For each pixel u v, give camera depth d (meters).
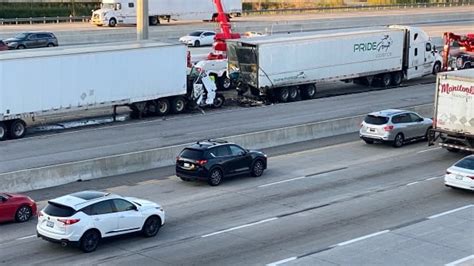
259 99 49.94
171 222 25.77
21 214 25.84
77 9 95.12
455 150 36.66
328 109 47.19
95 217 22.72
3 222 25.52
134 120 44.44
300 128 39.62
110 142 38.09
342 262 22.03
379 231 24.95
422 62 58.25
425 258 22.59
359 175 32.31
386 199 28.69
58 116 45.12
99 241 22.94
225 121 43.69
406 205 27.92
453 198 28.92
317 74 51.25
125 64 42.94
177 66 45.53
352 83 57.91
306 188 30.17
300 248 23.20
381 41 54.88
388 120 37.72
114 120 44.16
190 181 31.11
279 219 26.11
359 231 24.89
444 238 24.39
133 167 33.12
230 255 22.50
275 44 48.97
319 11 106.81
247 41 49.31
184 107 46.62
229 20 84.50
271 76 49.12
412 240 24.14
